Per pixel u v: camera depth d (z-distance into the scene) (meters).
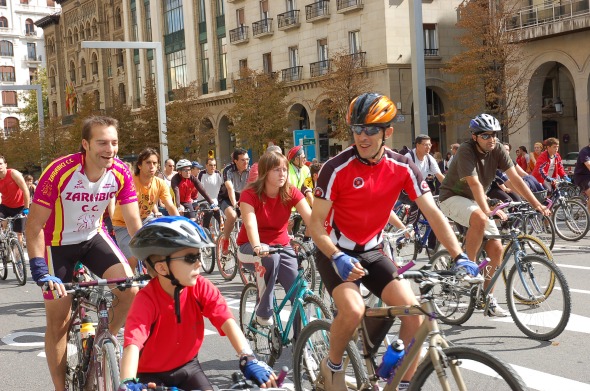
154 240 3.29
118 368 3.94
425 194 4.12
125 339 3.27
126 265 5.06
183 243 3.28
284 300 5.59
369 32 36.16
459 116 37.28
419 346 3.61
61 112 72.75
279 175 5.86
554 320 6.39
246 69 38.97
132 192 5.17
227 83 47.53
